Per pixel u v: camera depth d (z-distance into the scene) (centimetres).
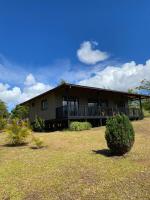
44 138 1525
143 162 883
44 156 1034
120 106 2805
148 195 577
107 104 2681
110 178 718
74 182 697
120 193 599
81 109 2395
